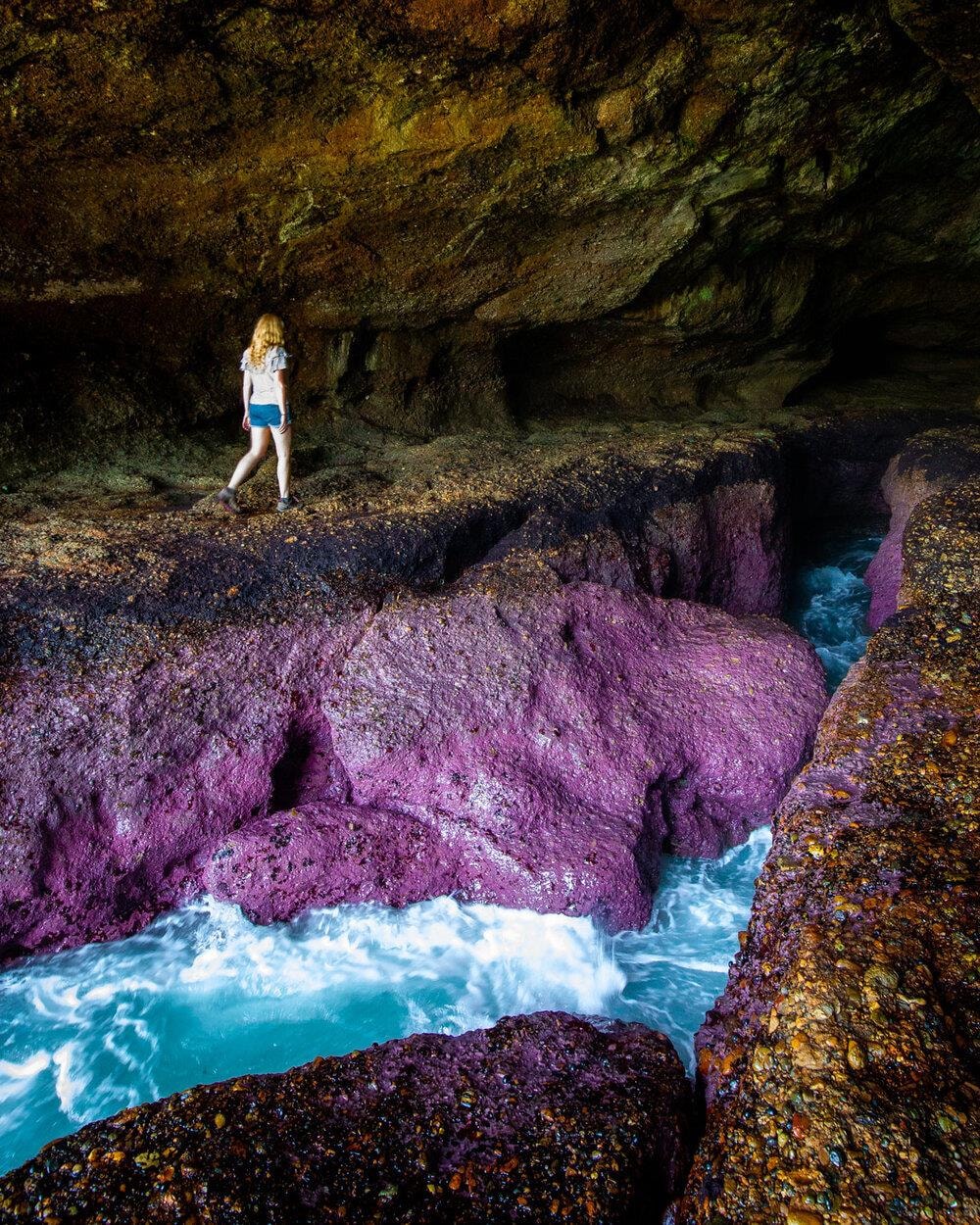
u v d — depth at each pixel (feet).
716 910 16.74
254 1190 9.14
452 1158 9.69
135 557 17.71
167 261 22.35
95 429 24.59
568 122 20.56
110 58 16.03
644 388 36.55
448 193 22.30
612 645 19.54
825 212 28.19
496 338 30.17
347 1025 14.19
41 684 15.58
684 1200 8.92
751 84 20.93
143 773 15.65
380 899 16.05
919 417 34.76
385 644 18.01
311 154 19.88
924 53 21.30
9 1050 13.57
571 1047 11.91
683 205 25.14
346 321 27.12
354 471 24.95
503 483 23.21
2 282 20.88
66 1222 8.83
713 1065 11.02
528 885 15.76
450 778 16.71
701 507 25.22
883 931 10.50
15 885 14.40
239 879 15.70
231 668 16.97
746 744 18.42
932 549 21.44
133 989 14.71
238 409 27.37
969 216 30.42
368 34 16.92
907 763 13.78
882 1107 8.43
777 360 36.81
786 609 29.43
